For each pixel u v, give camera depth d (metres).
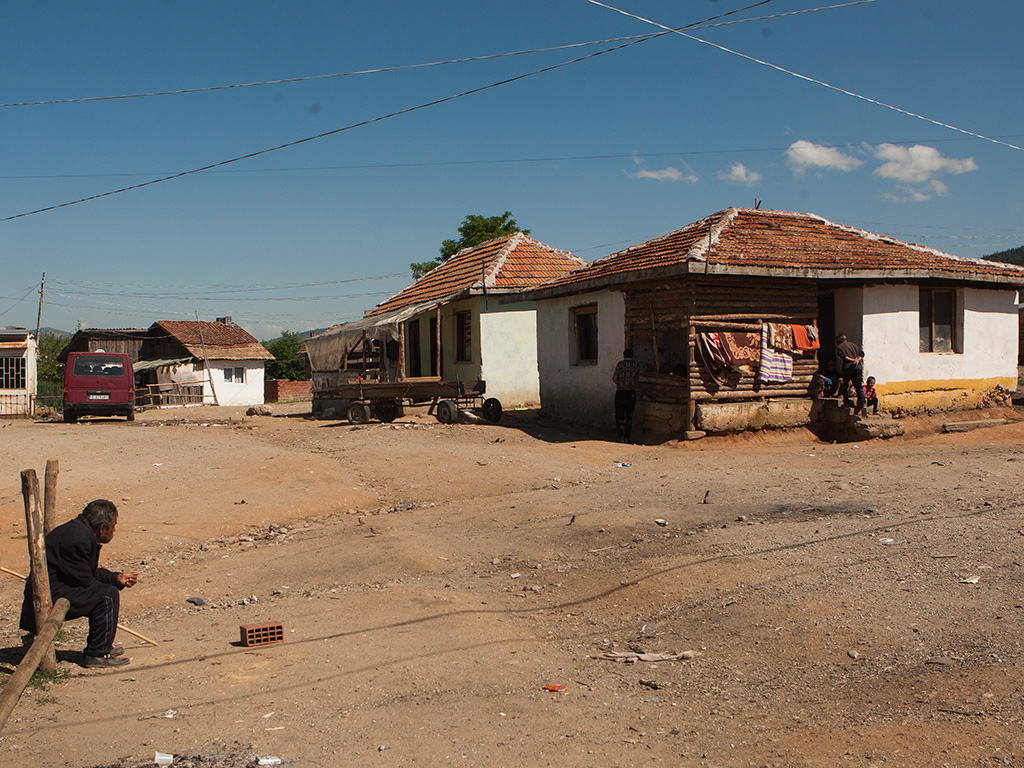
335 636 5.94
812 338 15.33
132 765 3.71
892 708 4.23
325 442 15.62
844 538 7.61
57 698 4.65
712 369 14.44
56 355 49.91
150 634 6.32
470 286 21.02
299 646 5.73
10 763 3.71
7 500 10.66
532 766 3.78
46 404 34.59
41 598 5.04
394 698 4.65
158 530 9.68
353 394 18.61
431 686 4.84
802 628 5.52
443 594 6.91
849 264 15.32
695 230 17.16
